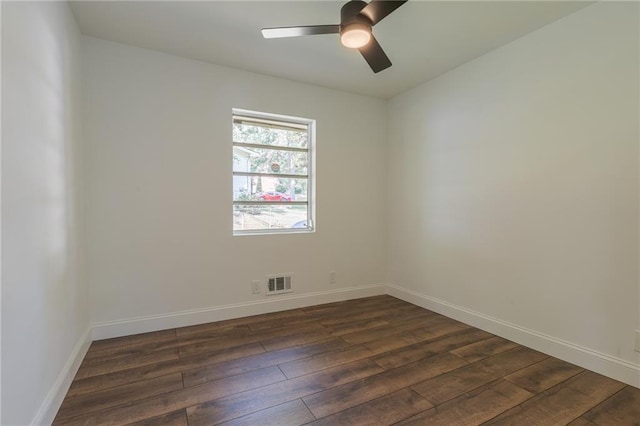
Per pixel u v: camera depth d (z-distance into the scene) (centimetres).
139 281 272
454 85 308
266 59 289
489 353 239
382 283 397
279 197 348
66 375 185
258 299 324
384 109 395
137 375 205
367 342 258
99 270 257
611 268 203
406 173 369
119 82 261
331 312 332
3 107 117
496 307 272
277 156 346
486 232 280
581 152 216
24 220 133
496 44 261
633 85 192
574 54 218
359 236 383
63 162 191
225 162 305
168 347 246
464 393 187
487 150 278
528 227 248
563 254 227
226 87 304
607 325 205
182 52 276
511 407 175
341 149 369
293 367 217
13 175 123
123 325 266
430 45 262
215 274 303
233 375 206
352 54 279
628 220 196
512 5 209
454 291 312
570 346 223
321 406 175
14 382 122
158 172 277
